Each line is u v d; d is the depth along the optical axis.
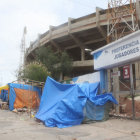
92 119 8.22
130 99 9.81
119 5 16.39
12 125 7.50
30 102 14.68
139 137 5.40
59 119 7.38
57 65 26.94
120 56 9.23
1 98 19.69
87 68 30.45
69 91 8.38
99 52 11.00
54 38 28.69
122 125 7.47
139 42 8.06
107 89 10.68
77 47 31.20
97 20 23.08
